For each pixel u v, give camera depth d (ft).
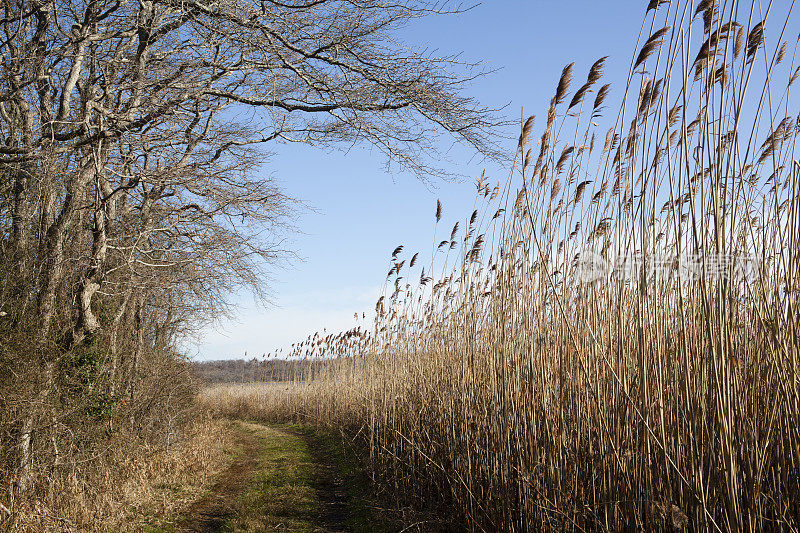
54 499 23.79
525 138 17.57
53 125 28.99
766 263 12.07
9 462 23.59
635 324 14.33
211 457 42.04
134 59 30.81
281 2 32.78
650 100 13.17
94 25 31.45
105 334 33.91
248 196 35.17
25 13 30.60
